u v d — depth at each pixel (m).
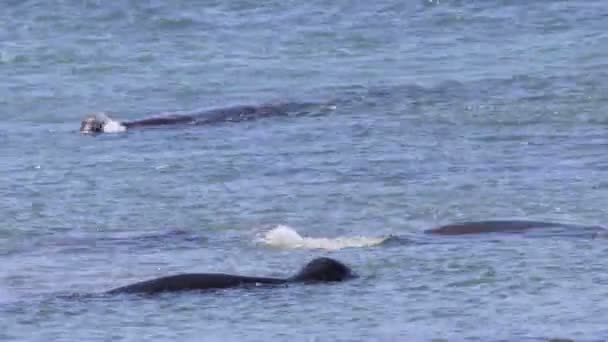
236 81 118.50
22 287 60.06
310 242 66.56
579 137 90.31
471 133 93.00
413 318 53.34
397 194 77.00
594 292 56.25
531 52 123.81
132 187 81.31
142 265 63.69
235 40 136.25
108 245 68.06
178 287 57.62
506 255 62.19
